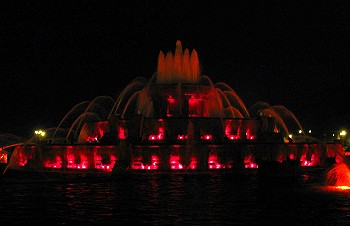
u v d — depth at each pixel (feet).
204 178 77.71
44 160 101.50
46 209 47.26
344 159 103.60
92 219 41.75
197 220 40.98
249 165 91.50
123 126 99.19
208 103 112.57
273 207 47.70
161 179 76.38
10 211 46.26
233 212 44.80
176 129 96.78
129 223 39.88
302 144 97.40
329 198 54.03
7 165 115.44
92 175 85.25
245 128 102.12
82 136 114.01
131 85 131.75
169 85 108.58
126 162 87.97
